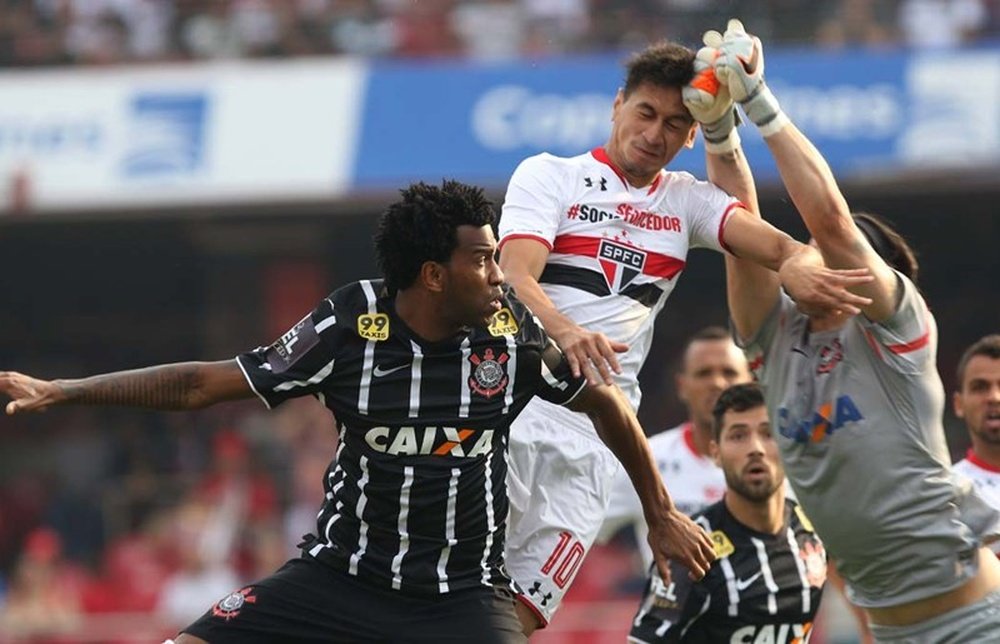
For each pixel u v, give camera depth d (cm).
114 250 6241
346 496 1762
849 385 1836
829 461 1852
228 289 6125
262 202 5403
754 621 2195
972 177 5100
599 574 5050
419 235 1694
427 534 1753
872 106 5184
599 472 2061
